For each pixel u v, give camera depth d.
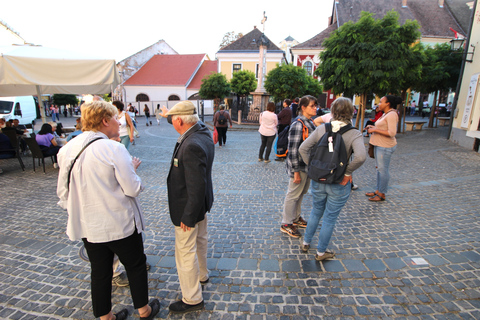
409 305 2.28
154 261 2.99
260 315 2.21
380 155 4.46
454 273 2.66
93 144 1.82
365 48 8.71
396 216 3.98
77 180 1.80
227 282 2.62
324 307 2.29
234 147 10.44
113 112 1.98
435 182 5.49
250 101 22.94
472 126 8.96
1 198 4.93
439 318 2.14
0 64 4.77
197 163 1.95
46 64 5.10
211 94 27.12
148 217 4.12
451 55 13.56
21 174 6.61
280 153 5.07
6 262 2.98
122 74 38.53
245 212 4.29
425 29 32.72
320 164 2.54
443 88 14.62
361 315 2.19
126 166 1.84
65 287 2.59
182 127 2.07
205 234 2.51
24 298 2.44
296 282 2.60
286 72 19.67
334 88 10.34
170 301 2.40
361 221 3.84
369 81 9.09
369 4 34.25
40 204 4.64
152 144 11.32
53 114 28.12
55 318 2.22
